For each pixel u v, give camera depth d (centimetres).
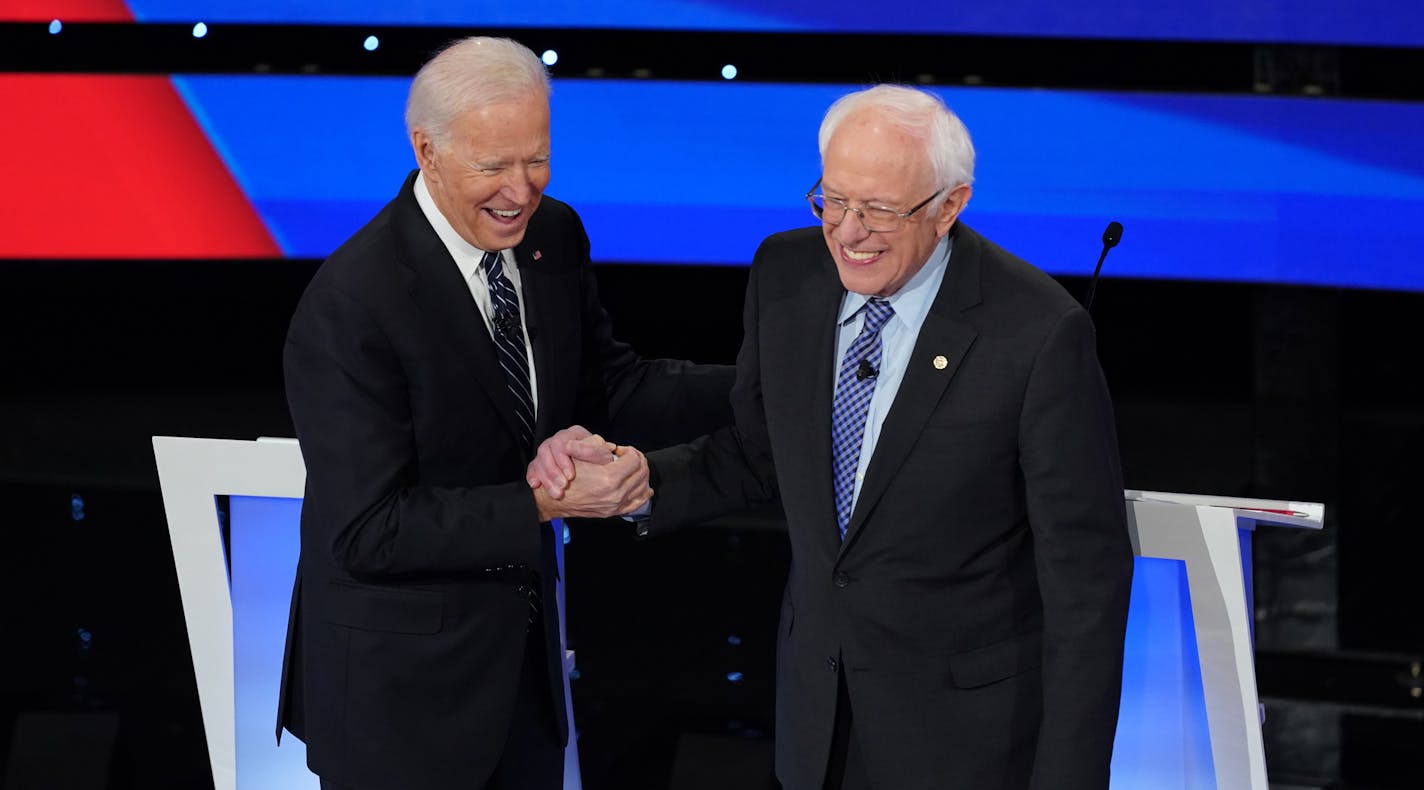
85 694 1309
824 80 1462
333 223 1566
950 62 1440
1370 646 1325
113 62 1544
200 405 1894
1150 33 1403
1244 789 764
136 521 1645
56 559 1567
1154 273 1455
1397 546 1473
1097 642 673
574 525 1622
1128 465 1623
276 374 1984
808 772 745
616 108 1502
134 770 1194
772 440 735
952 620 711
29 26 1550
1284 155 1415
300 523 828
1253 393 1700
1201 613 750
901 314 704
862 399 712
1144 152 1440
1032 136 1450
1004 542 712
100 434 1823
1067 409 671
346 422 742
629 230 1538
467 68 714
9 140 1582
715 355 1808
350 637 781
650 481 801
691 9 1466
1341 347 1652
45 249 1606
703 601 1459
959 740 717
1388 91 1375
